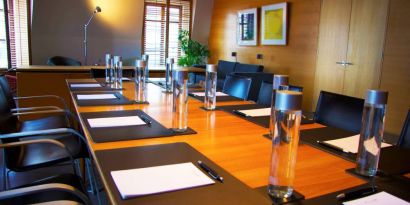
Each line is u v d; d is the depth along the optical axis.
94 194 2.33
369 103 1.04
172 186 0.87
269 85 2.41
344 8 4.62
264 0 6.05
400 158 1.21
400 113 4.02
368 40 4.34
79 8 6.43
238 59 6.94
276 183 0.87
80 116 1.68
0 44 6.06
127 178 0.91
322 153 1.24
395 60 4.04
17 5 6.09
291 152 0.88
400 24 3.96
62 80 4.02
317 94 5.14
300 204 0.82
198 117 1.78
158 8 7.41
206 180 0.92
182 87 1.63
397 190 0.92
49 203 0.97
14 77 4.82
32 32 6.31
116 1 6.62
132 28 7.08
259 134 1.46
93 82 3.09
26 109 2.27
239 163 1.09
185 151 1.17
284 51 5.72
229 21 7.15
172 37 7.70
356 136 1.48
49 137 2.12
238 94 2.73
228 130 1.51
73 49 6.80
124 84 3.02
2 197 1.02
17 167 1.71
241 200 0.81
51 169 2.89
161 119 1.66
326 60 4.95
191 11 7.73
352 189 0.92
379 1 4.18
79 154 1.89
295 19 5.46
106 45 7.07
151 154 1.12
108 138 1.31
